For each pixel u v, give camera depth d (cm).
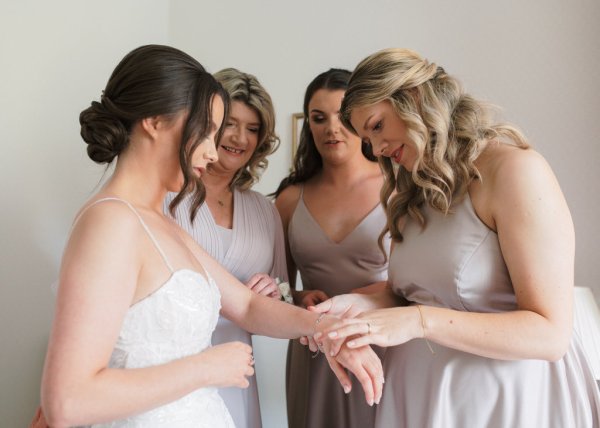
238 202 203
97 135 121
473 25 276
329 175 228
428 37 287
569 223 134
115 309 104
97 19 281
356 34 308
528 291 131
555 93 256
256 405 192
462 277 143
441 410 143
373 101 147
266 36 336
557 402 140
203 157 126
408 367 154
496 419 139
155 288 114
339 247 216
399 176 164
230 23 348
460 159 145
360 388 196
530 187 132
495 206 137
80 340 99
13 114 226
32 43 237
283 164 327
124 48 306
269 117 200
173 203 123
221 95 128
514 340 128
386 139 153
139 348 113
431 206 149
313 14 322
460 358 144
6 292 221
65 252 107
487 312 144
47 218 241
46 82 243
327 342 146
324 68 317
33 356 234
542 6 261
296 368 225
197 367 113
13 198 225
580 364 150
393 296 175
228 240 195
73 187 256
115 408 101
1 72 222
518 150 140
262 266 202
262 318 162
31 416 233
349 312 156
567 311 130
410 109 144
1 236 219
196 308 119
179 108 118
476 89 273
